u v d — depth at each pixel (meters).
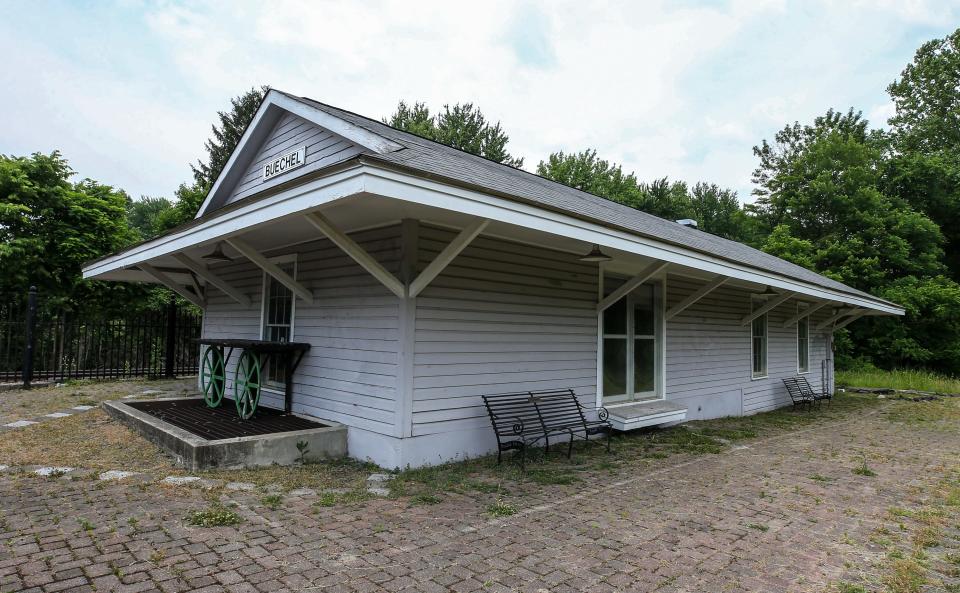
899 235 23.64
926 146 29.20
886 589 2.98
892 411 11.65
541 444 6.65
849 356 22.27
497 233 5.95
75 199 14.55
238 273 8.79
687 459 6.33
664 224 10.96
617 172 34.62
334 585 2.81
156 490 4.30
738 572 3.15
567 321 7.01
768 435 8.25
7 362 10.82
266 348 6.37
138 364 12.53
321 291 6.60
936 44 29.77
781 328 12.52
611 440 7.35
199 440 5.05
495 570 3.07
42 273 13.50
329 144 6.91
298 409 6.87
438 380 5.54
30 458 5.27
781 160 30.30
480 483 4.91
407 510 4.11
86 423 7.03
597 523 3.95
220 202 9.44
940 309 21.05
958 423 9.92
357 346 5.92
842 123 29.95
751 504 4.56
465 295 5.80
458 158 6.57
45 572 2.83
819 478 5.54
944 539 3.82
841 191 24.92
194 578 2.82
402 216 5.20
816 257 23.69
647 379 8.52
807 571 3.20
